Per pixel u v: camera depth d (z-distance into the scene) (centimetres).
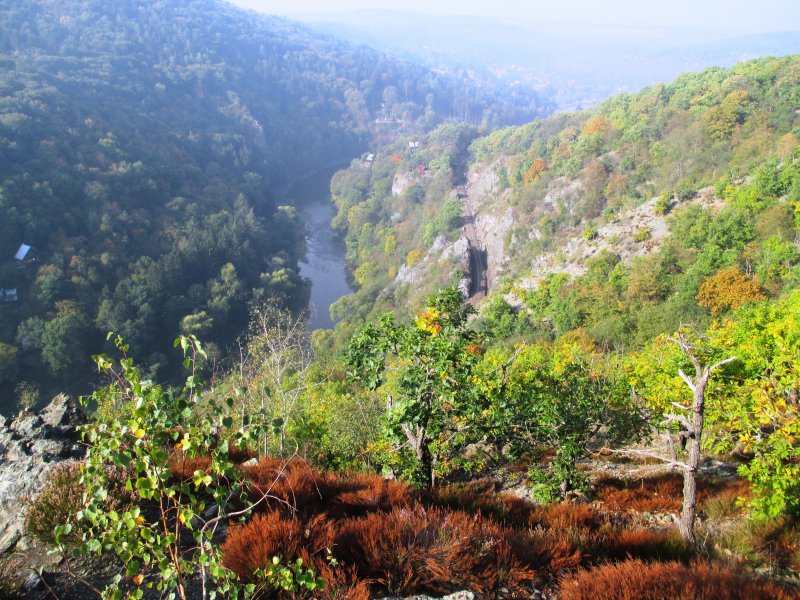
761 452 922
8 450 684
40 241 7750
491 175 11906
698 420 730
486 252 9881
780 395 954
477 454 1446
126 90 15725
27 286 6988
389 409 926
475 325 5869
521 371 1424
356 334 1009
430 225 10681
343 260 11538
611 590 458
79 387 6238
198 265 8225
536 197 9331
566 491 1146
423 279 9444
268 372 1614
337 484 734
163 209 9981
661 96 9712
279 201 14850
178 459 641
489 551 527
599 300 5109
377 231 12162
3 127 9544
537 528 656
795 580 677
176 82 18788
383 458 1205
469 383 954
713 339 1589
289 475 684
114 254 7969
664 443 1700
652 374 1567
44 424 757
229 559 446
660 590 461
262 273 8856
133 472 543
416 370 912
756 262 4434
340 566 467
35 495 561
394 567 484
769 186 5209
